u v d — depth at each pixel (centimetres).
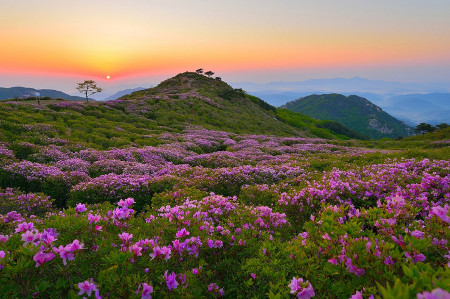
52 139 2380
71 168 1703
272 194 1012
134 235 443
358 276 294
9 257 306
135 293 268
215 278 410
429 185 675
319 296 302
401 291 173
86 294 277
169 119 5022
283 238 598
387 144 4397
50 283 312
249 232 527
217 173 1434
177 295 299
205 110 6066
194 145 3059
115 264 305
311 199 747
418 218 578
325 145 3450
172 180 1362
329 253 342
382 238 353
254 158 2423
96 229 396
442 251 323
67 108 4312
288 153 2922
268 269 352
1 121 2562
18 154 1895
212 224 545
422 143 4306
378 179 894
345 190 806
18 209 982
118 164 1853
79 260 329
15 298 289
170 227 480
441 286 180
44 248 316
